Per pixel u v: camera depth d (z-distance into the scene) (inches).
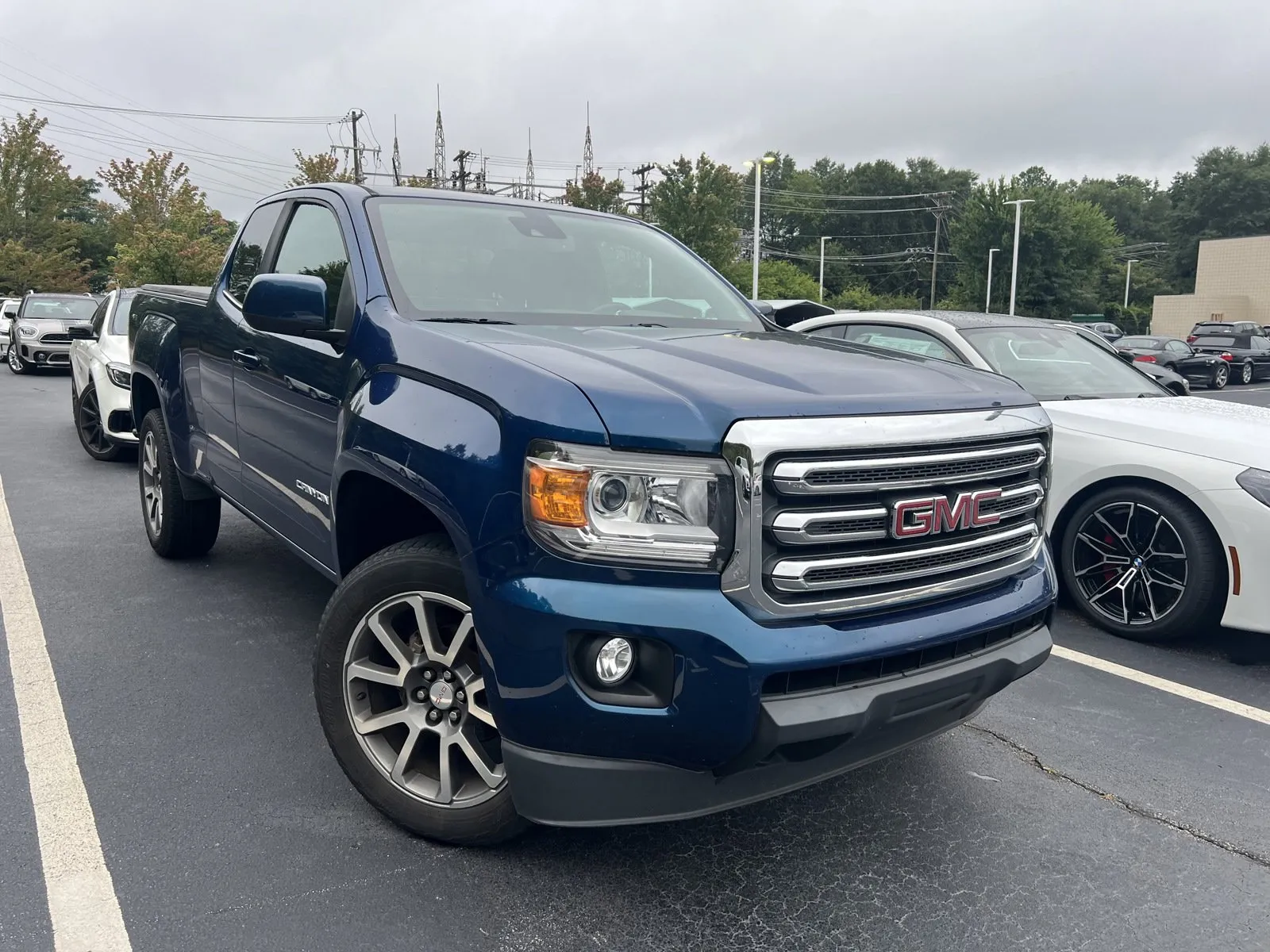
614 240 161.0
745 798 93.7
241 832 113.0
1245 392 994.7
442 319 122.1
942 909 104.0
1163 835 121.0
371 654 113.3
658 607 86.4
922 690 96.9
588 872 107.8
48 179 1519.4
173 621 184.2
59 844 109.8
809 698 90.2
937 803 126.9
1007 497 106.4
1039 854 115.6
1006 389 113.5
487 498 91.9
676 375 96.0
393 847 110.7
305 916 98.1
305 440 134.3
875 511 93.1
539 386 92.0
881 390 99.6
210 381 176.2
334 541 123.8
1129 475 190.2
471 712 104.5
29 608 190.5
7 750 132.5
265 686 155.1
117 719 142.6
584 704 87.8
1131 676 175.6
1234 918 104.5
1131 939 100.3
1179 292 3759.8
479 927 97.7
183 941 93.8
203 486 208.1
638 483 87.1
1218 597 181.5
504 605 89.7
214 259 1078.4
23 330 761.6
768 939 97.6
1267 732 152.6
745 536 87.4
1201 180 3673.7
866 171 4173.2
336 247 140.2
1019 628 111.4
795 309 242.7
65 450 388.8
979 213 2800.2
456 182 2512.3
